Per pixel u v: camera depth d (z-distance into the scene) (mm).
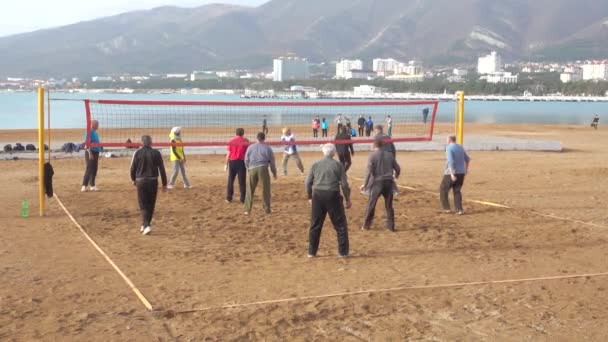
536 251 10281
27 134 42094
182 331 6617
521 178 19922
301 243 10812
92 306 7363
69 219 12734
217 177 19859
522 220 12875
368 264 9391
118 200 15125
